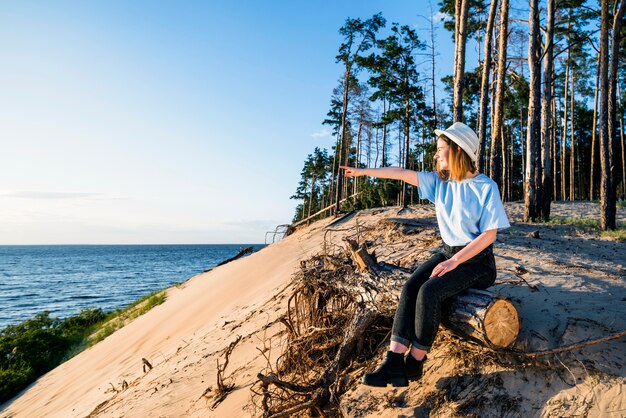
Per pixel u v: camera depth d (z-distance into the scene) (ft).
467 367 10.32
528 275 16.10
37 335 57.52
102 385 30.50
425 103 93.86
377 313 11.64
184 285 68.18
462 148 9.50
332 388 11.18
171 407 16.56
